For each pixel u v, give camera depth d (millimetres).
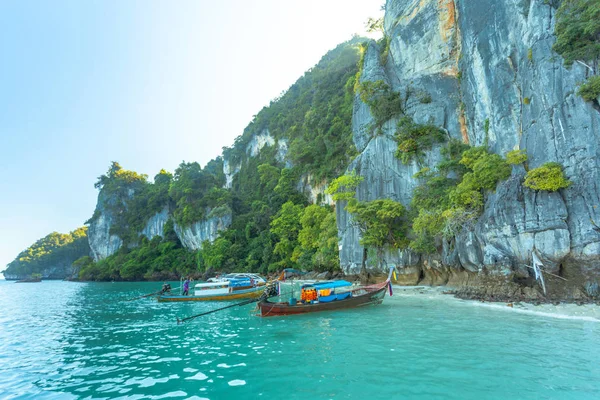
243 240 68188
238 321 19172
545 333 13094
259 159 90188
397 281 33312
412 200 31953
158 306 28609
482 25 28562
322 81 74125
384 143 37656
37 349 14508
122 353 13125
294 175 68062
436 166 30016
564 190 18672
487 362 10125
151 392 9000
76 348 14336
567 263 18469
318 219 50531
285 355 11781
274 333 15484
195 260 75750
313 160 65625
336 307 20641
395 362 10453
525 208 19938
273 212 67688
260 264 60188
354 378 9281
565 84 19297
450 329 14414
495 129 26359
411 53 38375
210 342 14281
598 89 17484
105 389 9383
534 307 18234
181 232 82688
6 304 34562
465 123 32500
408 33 38688
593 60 18562
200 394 8711
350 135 54250
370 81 40031
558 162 19031
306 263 48594
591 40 18938
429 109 35188
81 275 97625
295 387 8867
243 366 10773
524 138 21641
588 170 17750
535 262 19172
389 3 43250
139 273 81312
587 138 17969
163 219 92625
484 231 22531
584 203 17797
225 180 105062
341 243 40250
